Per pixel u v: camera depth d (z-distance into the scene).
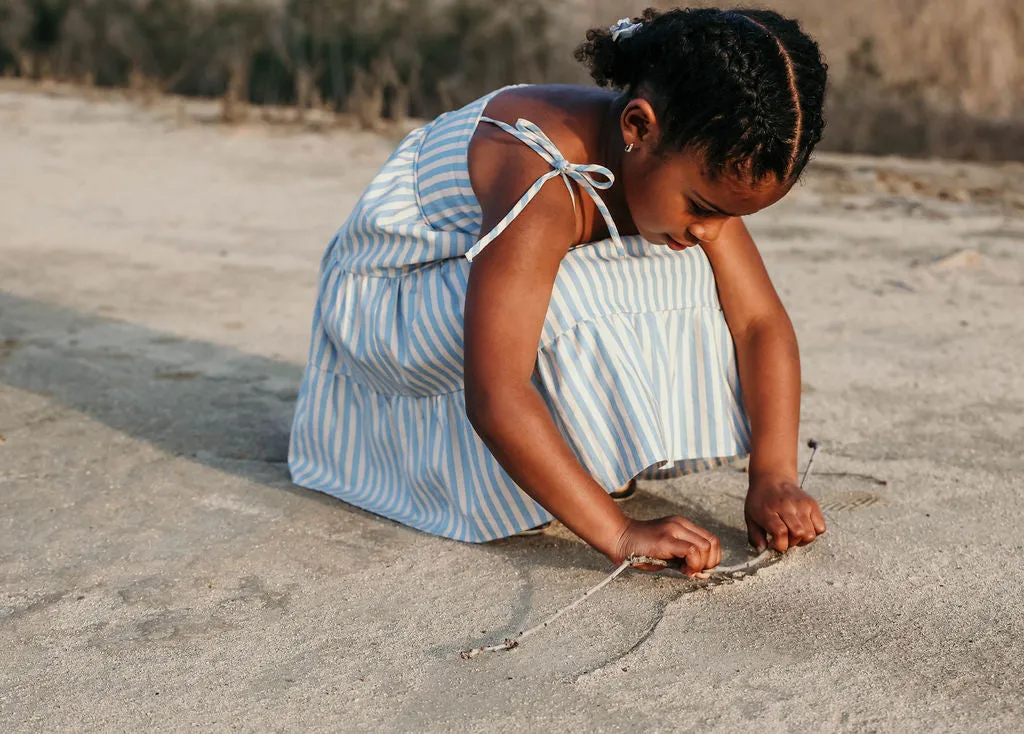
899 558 2.04
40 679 1.67
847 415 2.81
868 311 3.87
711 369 2.11
